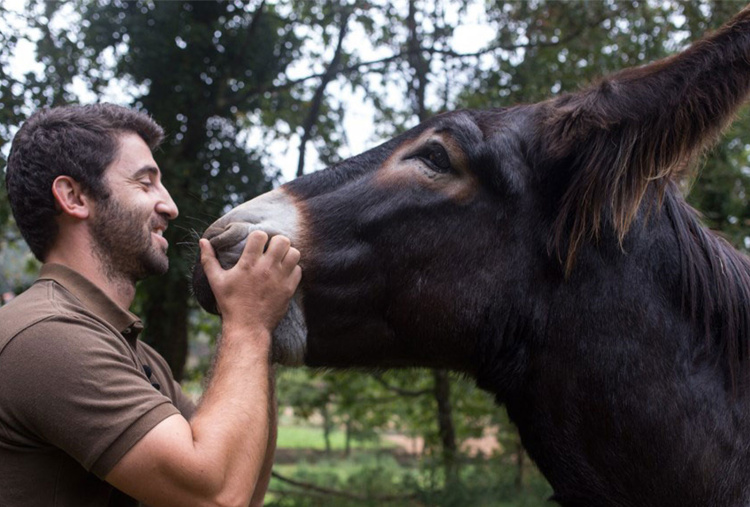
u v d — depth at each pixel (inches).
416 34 296.2
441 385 343.9
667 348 73.5
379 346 80.9
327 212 79.8
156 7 274.7
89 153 70.3
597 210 72.8
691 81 66.6
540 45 282.5
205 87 298.7
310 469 501.7
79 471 64.3
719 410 72.8
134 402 60.7
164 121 278.5
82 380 60.3
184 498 59.4
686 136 68.0
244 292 71.9
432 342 79.4
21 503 61.6
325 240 78.9
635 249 75.1
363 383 381.7
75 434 59.5
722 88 65.8
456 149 77.7
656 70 69.7
